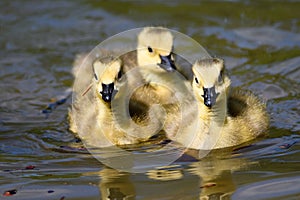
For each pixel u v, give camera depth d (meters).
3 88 14.86
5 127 12.74
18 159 11.07
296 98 13.34
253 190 9.37
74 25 18.44
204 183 9.66
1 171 10.48
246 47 16.41
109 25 18.30
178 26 17.97
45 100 14.27
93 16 19.02
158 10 19.23
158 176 10.08
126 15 18.98
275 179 9.72
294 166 10.20
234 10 18.94
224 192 9.33
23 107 13.87
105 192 9.49
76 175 10.23
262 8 18.94
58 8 19.72
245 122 11.92
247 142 11.55
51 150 11.54
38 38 17.66
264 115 12.38
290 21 17.92
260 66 15.20
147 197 9.24
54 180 10.03
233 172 10.12
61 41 17.36
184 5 19.52
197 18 18.50
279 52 15.96
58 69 15.81
